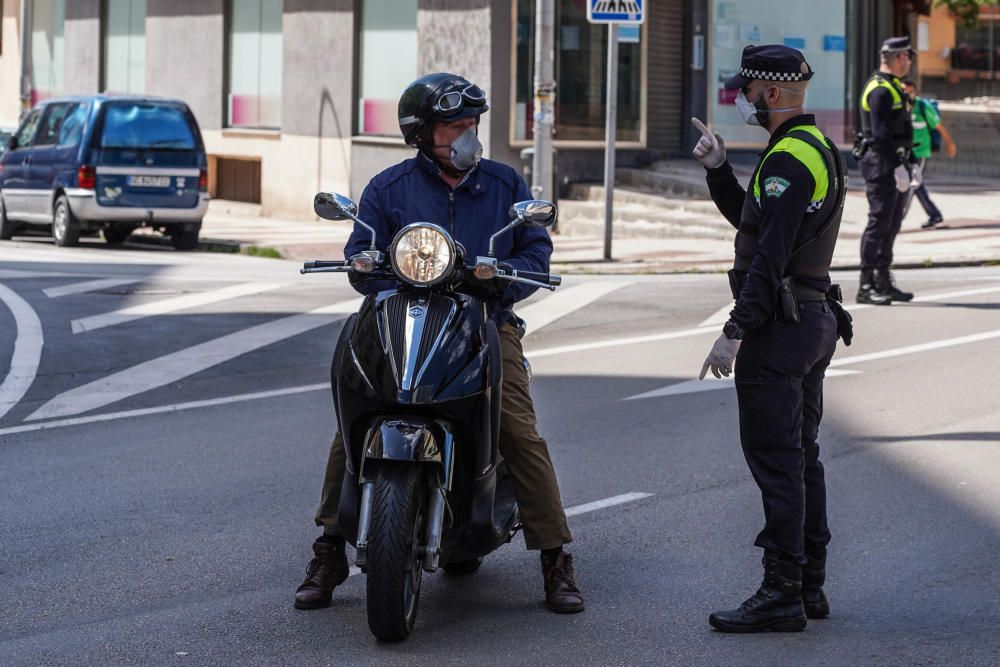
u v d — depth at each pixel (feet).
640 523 28.78
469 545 22.52
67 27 153.99
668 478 32.37
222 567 26.09
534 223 22.53
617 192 98.37
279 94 122.21
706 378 44.45
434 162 23.52
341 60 113.09
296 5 117.91
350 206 23.17
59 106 94.02
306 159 117.70
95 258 82.58
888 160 56.90
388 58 109.50
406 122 23.30
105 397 42.78
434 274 21.52
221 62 127.85
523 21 100.48
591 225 93.50
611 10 74.33
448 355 21.58
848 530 28.02
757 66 22.39
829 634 22.30
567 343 51.44
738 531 28.19
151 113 90.63
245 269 75.97
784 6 110.83
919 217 91.76
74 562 26.40
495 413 22.11
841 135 113.70
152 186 90.07
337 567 24.00
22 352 49.90
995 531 27.76
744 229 22.61
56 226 92.02
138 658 21.34
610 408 40.19
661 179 99.81
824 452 34.65
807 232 22.15
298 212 119.03
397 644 21.98
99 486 32.19
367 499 21.47
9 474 33.42
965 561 25.89
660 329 54.29
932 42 211.41
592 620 23.12
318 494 31.35
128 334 53.42
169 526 28.84
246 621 23.08
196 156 91.40
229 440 36.88
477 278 22.13
